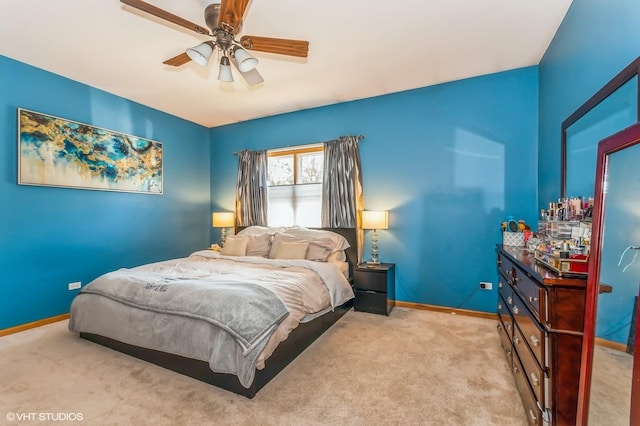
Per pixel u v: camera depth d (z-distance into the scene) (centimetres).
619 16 156
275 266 321
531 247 220
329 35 249
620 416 104
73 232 335
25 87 296
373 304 338
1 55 280
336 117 409
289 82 341
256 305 195
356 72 317
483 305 329
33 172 300
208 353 189
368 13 221
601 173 122
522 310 169
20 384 196
